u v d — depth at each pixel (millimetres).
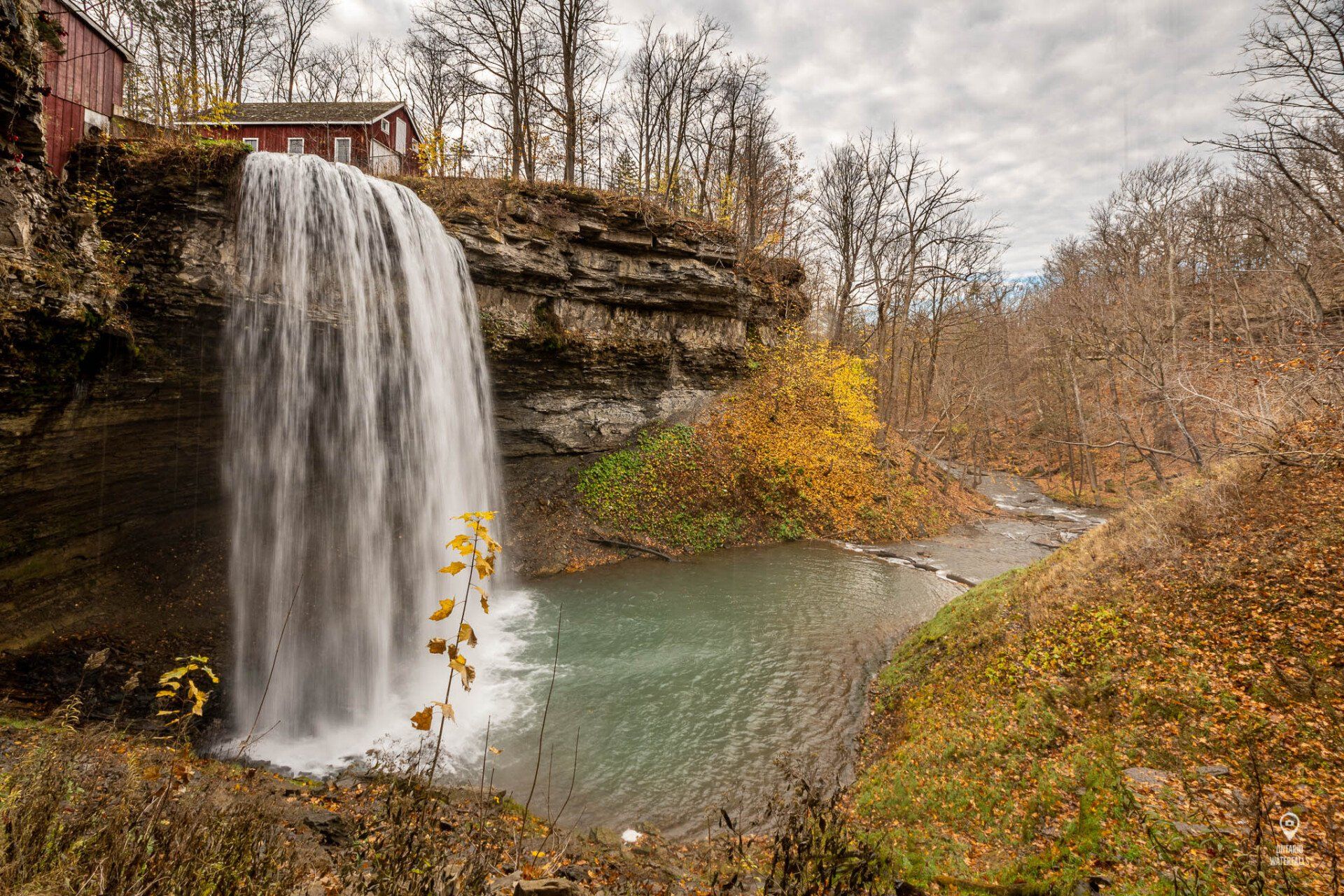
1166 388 14164
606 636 12445
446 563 14266
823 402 23250
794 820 3492
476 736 8812
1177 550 8836
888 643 12398
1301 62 10031
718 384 22609
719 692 10258
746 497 20688
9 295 7492
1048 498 33250
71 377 8719
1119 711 6652
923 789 6609
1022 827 5539
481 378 15719
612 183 23328
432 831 2900
